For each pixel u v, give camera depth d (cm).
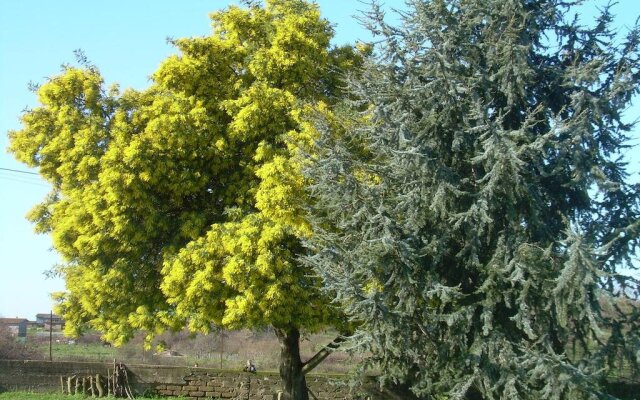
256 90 1486
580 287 1026
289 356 1727
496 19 1223
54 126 1630
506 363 1077
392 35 1230
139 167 1452
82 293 1605
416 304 1180
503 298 1146
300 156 1281
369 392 1672
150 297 1560
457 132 1184
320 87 1620
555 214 1227
